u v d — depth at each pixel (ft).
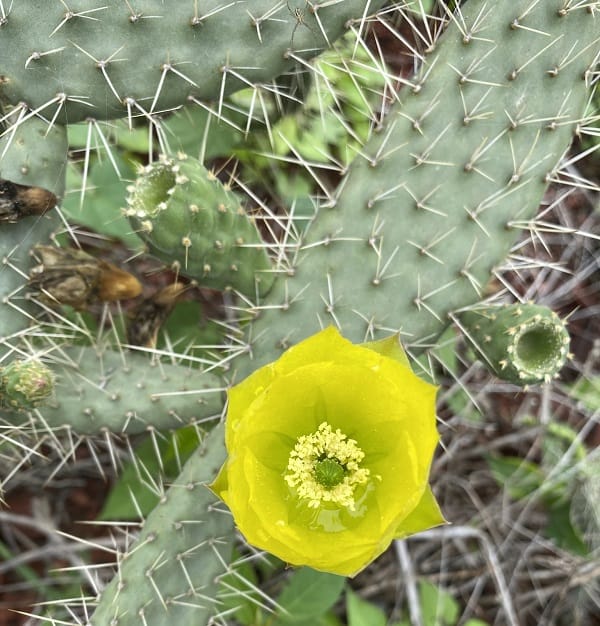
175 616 2.24
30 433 2.30
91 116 2.23
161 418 2.30
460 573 2.92
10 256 2.22
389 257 2.26
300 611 2.53
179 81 2.22
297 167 2.86
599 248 3.06
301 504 2.08
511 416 3.01
